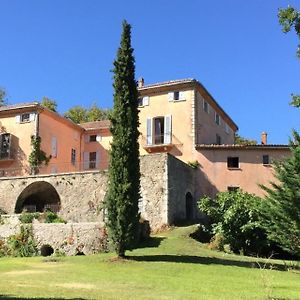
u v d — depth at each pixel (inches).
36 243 1069.8
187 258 857.5
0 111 1638.8
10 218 1163.9
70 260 877.2
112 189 868.0
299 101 496.7
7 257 1057.5
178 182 1295.5
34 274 709.9
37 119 1590.8
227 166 1440.7
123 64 906.1
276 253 1087.0
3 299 497.0
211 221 1230.9
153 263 799.7
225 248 1050.1
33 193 1443.2
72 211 1289.4
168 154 1246.3
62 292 553.0
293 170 933.2
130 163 876.6
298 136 975.6
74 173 1317.7
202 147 1457.9
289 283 671.1
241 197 1108.5
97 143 1845.5
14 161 1592.0
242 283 648.4
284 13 483.5
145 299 521.3
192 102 1505.9
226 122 1859.0
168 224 1192.2
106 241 1004.6
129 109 894.4
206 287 610.9
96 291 565.3
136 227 863.7
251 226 1021.8
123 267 767.7
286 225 925.2
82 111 2632.9
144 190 1237.1
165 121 1520.7
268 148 1437.0
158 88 1547.7
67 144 1756.9
